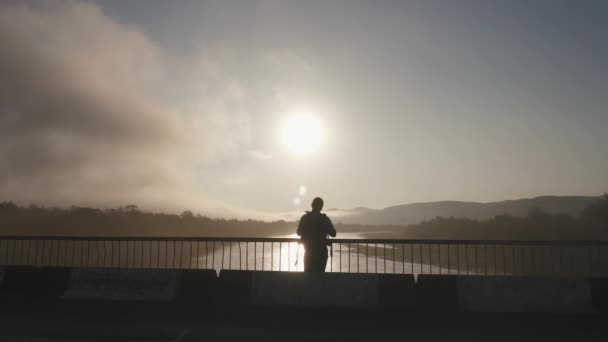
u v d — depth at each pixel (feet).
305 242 30.14
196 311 24.17
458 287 24.84
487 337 19.74
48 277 27.63
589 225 364.58
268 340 19.06
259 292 25.41
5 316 22.84
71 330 20.24
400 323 22.16
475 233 531.09
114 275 26.94
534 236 409.28
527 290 24.35
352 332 20.51
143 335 19.58
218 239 34.76
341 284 25.21
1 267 28.32
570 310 23.72
